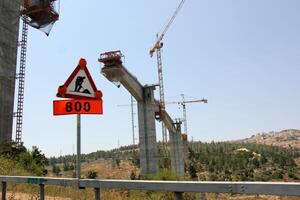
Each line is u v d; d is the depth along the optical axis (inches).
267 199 224.2
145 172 2792.8
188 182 203.3
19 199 454.9
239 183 176.7
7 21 2206.0
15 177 370.9
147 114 2915.8
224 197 293.9
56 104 283.3
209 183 191.0
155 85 2947.8
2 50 2139.5
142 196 398.9
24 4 2348.7
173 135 4975.4
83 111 291.3
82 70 296.2
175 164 4869.6
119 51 2628.0
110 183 257.3
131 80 2768.2
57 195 461.7
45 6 2329.0
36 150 1486.2
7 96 2146.9
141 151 2866.6
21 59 2290.8
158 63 5713.6
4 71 2143.2
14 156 1331.2
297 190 154.7
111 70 2568.9
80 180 283.1
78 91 291.7
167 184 214.5
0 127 2058.3
